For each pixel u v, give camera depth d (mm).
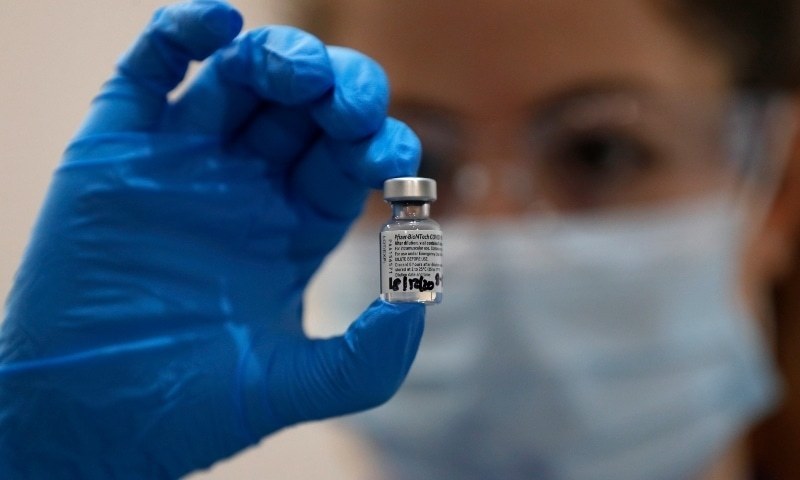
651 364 1464
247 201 898
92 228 833
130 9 1494
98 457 835
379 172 797
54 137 1486
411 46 1418
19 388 814
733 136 1447
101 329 829
